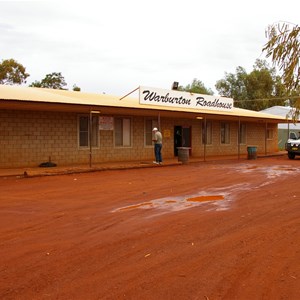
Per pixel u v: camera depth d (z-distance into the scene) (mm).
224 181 13734
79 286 4387
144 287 4375
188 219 7730
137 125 22016
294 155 26031
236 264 5172
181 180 13883
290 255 5559
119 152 21125
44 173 14516
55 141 18234
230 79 53156
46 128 17891
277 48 5766
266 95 49250
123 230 6840
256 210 8680
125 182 13203
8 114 16656
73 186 12094
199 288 4363
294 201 9812
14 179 13578
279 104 48656
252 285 4465
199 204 9367
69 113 18734
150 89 19234
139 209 8695
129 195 10570
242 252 5680
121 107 16922
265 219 7824
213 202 9648
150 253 5594
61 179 13773
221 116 23766
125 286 4395
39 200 9664
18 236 6406
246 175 15672
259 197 10406
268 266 5098
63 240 6191
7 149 16656
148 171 17016
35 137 17516
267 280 4617
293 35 5691
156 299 4066
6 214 8031
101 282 4504
